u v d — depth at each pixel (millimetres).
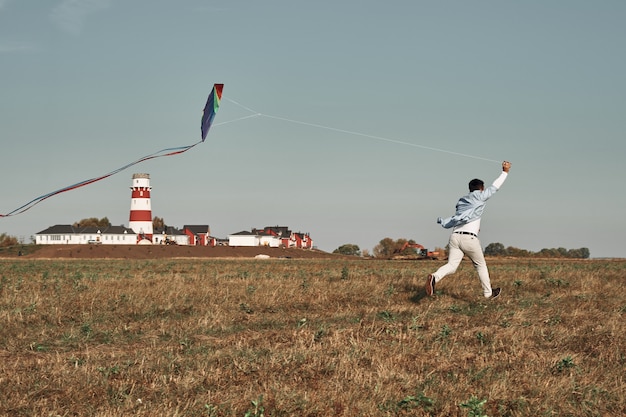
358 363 9352
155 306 15930
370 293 17484
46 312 15078
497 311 14000
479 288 18000
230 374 8898
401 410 7539
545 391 7988
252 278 22906
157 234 166750
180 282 20219
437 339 10914
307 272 30438
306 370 9023
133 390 8328
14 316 14516
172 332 12758
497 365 9180
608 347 10273
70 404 7879
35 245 123688
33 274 33031
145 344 11695
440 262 62344
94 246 118938
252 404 7578
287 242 181250
